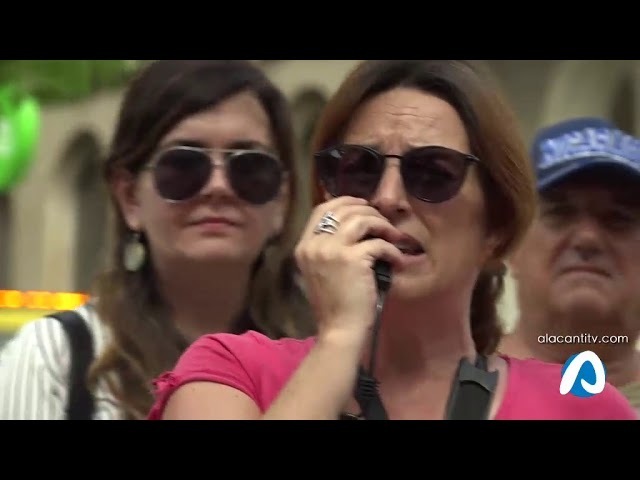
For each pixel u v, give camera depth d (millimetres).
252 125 6398
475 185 4301
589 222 6227
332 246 3939
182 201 6238
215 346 4289
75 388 5738
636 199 6254
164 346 6016
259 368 4207
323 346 3807
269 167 6355
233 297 6363
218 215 6250
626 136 6566
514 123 4500
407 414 4328
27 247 25359
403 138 4227
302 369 3795
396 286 4141
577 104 14523
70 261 24453
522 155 4457
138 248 6473
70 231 25000
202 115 6297
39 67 19297
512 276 6348
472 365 4363
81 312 6148
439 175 4184
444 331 4410
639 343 6273
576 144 6441
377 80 4395
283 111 6660
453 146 4234
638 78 14703
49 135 23281
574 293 6230
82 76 18859
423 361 4422
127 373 5863
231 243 6246
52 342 5887
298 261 4016
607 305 6188
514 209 4391
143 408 5707
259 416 4078
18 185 24625
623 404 4582
